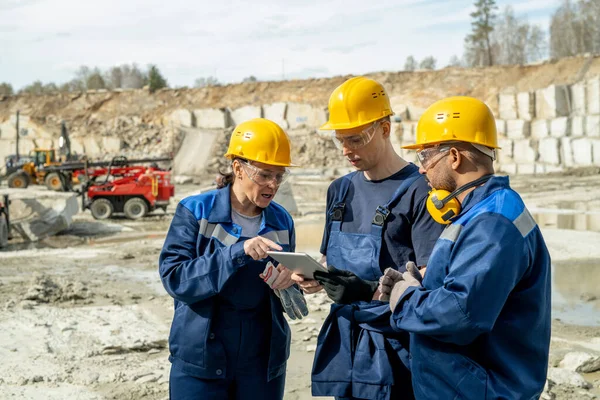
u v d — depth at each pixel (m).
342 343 3.31
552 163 44.56
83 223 20.20
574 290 9.34
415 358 2.60
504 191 2.47
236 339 3.20
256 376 3.26
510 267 2.30
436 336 2.40
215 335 3.19
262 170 3.13
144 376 5.66
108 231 18.62
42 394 5.19
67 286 9.49
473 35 88.44
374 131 3.27
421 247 3.15
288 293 3.20
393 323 2.61
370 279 3.26
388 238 3.27
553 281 9.96
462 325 2.28
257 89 65.50
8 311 7.98
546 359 2.50
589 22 76.19
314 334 7.02
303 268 2.92
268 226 3.32
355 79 3.38
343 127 3.27
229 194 3.29
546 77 52.69
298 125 58.62
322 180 38.91
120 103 67.38
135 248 14.66
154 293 9.48
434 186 2.66
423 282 2.63
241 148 3.14
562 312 8.12
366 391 3.17
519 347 2.43
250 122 3.21
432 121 2.62
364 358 3.21
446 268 2.49
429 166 2.65
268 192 3.19
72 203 18.16
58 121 65.06
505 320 2.42
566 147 44.16
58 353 6.32
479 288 2.27
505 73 55.91
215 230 3.21
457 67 58.44
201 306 3.16
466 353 2.44
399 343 3.21
